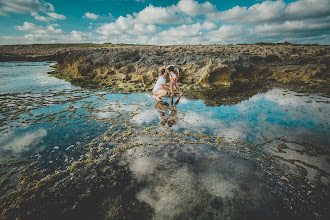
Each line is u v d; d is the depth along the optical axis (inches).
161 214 108.3
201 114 262.7
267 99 331.9
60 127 220.1
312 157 160.1
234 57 536.4
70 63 669.9
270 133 203.9
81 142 186.9
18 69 869.8
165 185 130.2
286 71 523.2
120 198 119.3
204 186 129.1
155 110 280.2
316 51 657.6
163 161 157.5
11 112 265.9
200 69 491.2
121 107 294.0
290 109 277.6
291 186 128.6
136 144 183.3
